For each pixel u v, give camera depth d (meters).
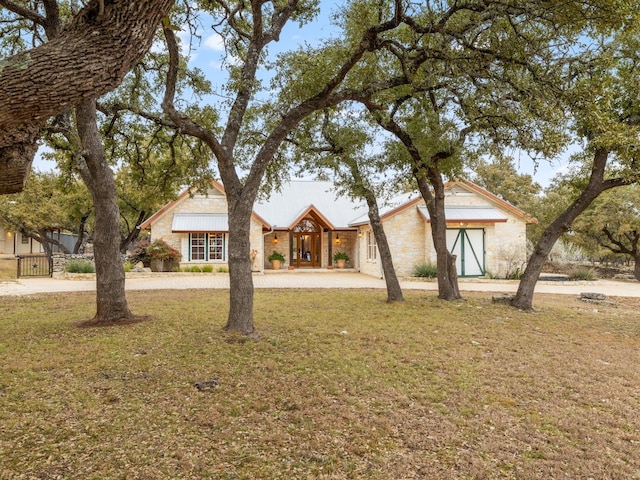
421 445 4.11
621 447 4.14
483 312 11.41
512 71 7.45
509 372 6.37
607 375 6.38
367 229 24.72
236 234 8.38
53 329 8.62
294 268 27.56
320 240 28.05
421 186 13.45
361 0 7.78
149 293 14.95
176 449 3.92
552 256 32.09
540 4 5.95
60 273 20.70
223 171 8.38
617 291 17.92
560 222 11.86
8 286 17.34
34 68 2.17
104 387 5.39
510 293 16.06
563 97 7.16
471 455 3.94
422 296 14.53
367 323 9.72
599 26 5.86
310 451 3.95
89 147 8.84
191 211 24.48
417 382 5.84
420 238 22.44
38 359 6.52
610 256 29.39
